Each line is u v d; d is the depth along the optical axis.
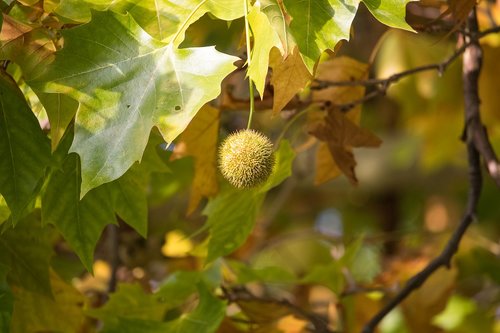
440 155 9.32
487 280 9.12
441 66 5.20
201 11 3.87
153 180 7.11
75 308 5.46
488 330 8.57
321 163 5.61
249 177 4.11
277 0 3.77
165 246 7.78
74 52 3.77
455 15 4.54
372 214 10.73
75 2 3.96
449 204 10.58
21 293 5.22
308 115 5.27
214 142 5.20
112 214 4.60
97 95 3.72
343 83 5.10
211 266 5.74
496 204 10.13
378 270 8.92
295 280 5.93
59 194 4.45
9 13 4.07
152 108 3.67
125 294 5.59
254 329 5.67
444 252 5.37
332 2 3.76
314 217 10.66
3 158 4.01
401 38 8.24
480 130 5.34
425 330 6.89
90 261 4.57
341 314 6.36
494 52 6.94
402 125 10.31
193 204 5.30
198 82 3.69
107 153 3.65
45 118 4.38
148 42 3.78
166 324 5.25
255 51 3.75
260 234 8.65
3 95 4.02
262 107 5.11
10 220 4.50
